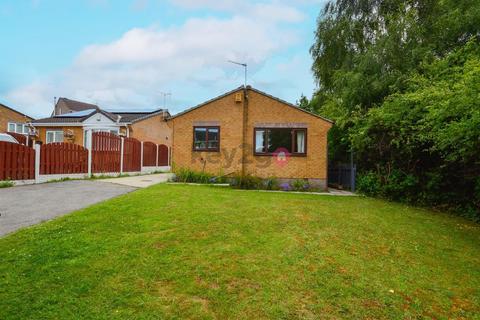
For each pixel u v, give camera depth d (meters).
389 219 9.56
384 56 16.58
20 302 3.71
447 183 13.29
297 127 16.12
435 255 6.76
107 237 5.70
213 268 4.75
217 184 15.45
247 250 5.50
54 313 3.56
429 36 16.42
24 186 11.90
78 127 25.58
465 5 14.73
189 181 15.95
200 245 5.59
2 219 6.75
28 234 5.65
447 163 12.79
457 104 9.03
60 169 14.09
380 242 7.00
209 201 9.31
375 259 5.90
